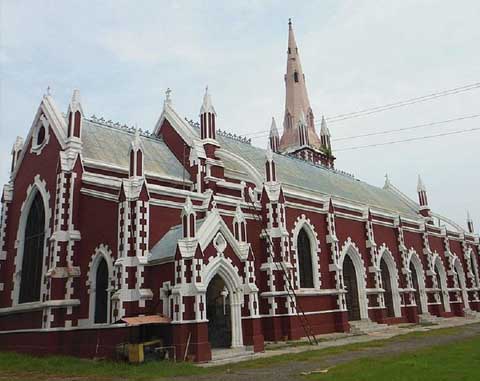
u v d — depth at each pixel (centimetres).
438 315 5631
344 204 4612
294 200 4031
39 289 3294
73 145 3294
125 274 2691
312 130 7962
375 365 1967
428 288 5744
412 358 2153
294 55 8425
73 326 2961
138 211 2802
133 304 2669
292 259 3788
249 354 2688
